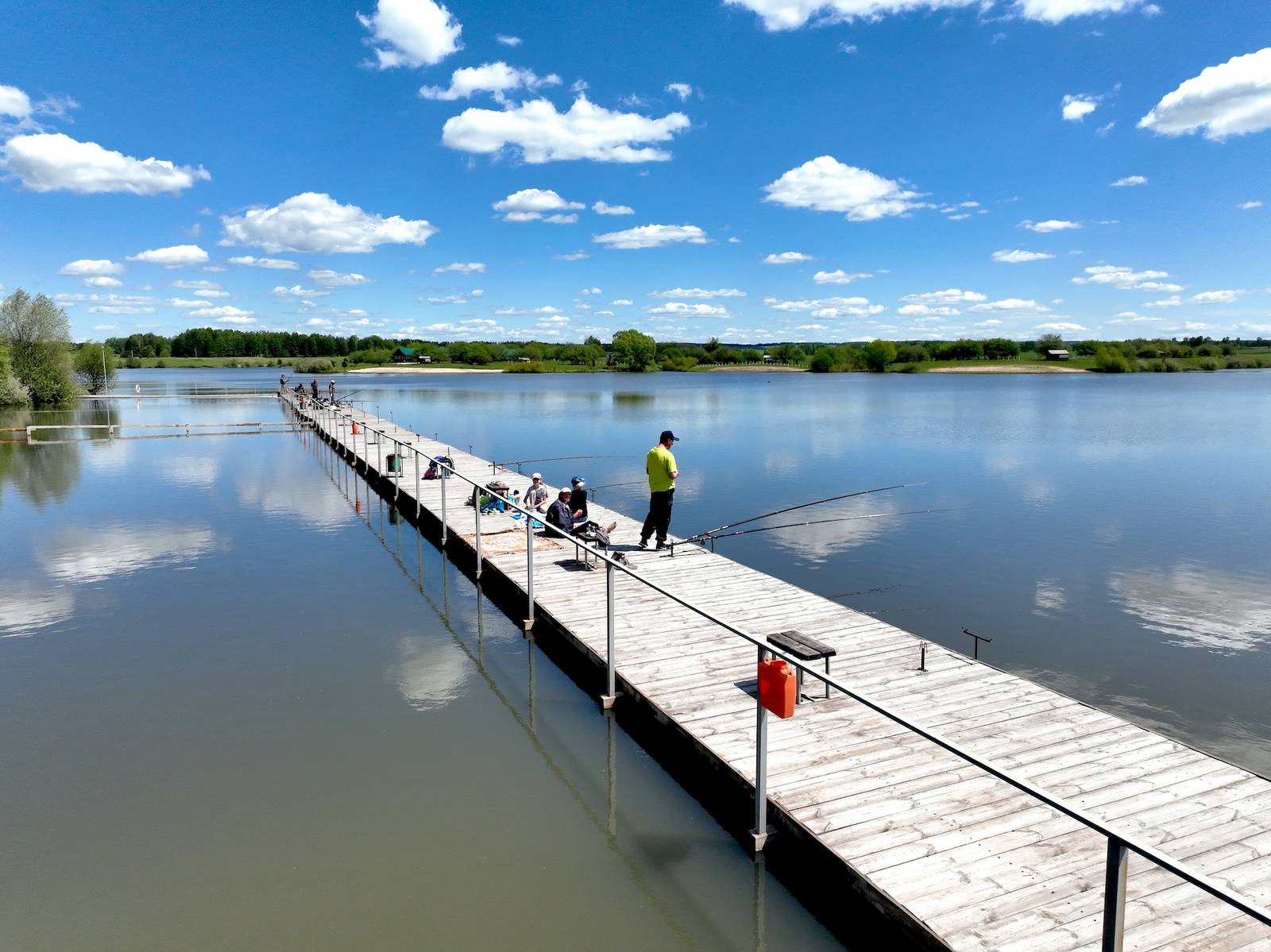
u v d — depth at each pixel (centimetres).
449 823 623
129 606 1190
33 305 5812
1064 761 600
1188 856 482
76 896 533
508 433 4222
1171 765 592
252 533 1703
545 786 681
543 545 1345
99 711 829
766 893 538
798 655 703
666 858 577
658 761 727
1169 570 1484
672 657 831
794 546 1686
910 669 778
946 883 462
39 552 1525
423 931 497
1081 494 2320
